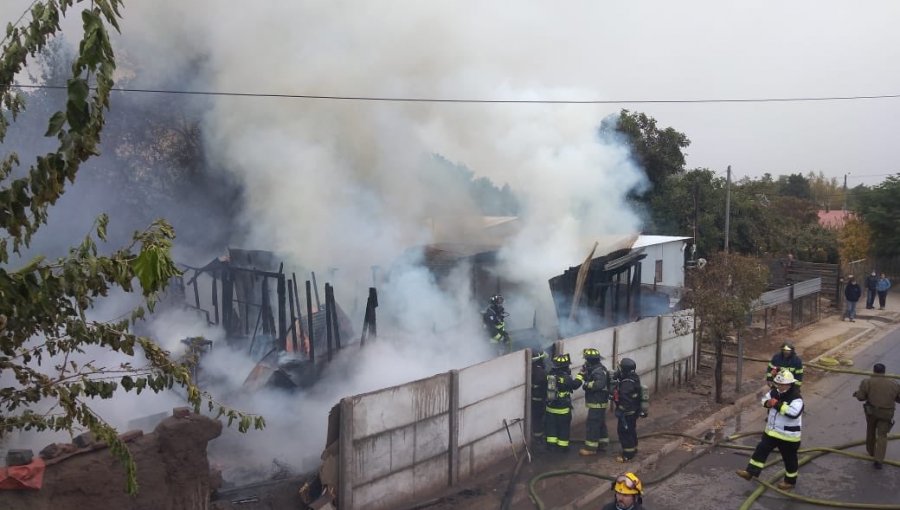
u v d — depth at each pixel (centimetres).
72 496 424
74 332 295
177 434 479
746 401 1030
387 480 610
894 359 1325
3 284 256
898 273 2514
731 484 723
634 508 440
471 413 705
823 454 809
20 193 260
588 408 789
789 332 1591
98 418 297
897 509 646
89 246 281
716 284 998
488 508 636
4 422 301
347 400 567
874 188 2589
